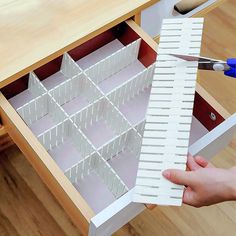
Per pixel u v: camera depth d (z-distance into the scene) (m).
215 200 0.82
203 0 1.38
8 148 1.38
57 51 1.00
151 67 1.04
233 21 1.67
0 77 0.95
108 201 0.96
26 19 1.03
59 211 1.30
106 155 1.00
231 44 1.62
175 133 0.85
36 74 1.08
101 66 1.06
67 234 1.28
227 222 1.31
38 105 1.01
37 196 1.32
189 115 0.86
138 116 1.07
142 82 1.07
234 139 1.43
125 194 0.83
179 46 0.94
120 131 1.03
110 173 0.93
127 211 0.86
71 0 1.06
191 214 1.31
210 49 1.60
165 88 0.89
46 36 1.01
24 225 1.28
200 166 0.85
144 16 1.28
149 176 0.82
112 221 0.84
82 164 0.95
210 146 0.93
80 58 1.14
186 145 0.84
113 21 1.04
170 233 1.29
